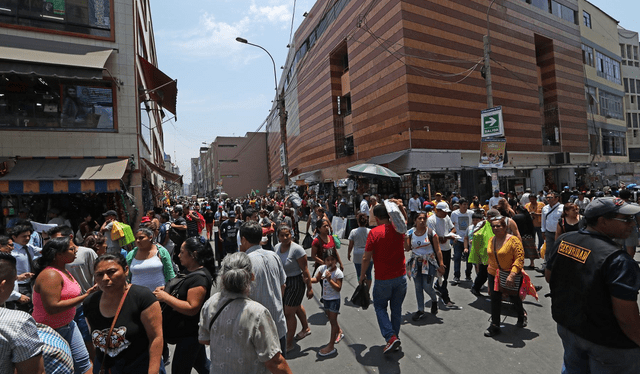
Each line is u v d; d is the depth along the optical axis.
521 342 4.12
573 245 2.36
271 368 2.05
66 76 9.77
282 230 4.24
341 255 10.02
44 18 10.62
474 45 21.03
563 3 28.56
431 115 18.94
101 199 11.39
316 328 4.97
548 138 27.52
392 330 3.88
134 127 11.68
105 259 2.37
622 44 38.78
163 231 7.39
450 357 3.83
